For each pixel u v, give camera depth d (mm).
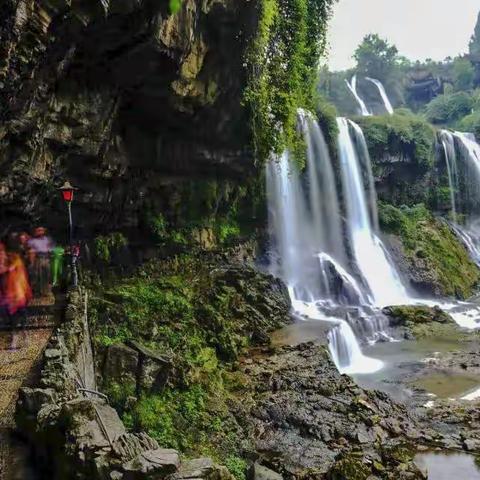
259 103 20016
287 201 28188
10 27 7840
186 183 21203
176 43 12883
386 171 37844
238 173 23938
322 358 16344
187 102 16453
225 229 24125
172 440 11188
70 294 12289
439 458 11570
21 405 7375
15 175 10742
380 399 14352
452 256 34531
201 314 16891
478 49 81000
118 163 16219
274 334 18812
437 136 41656
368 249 31906
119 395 11891
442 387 16062
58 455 6508
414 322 23078
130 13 10852
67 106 12273
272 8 16906
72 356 9500
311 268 27016
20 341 10016
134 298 16203
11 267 11102
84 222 16266
